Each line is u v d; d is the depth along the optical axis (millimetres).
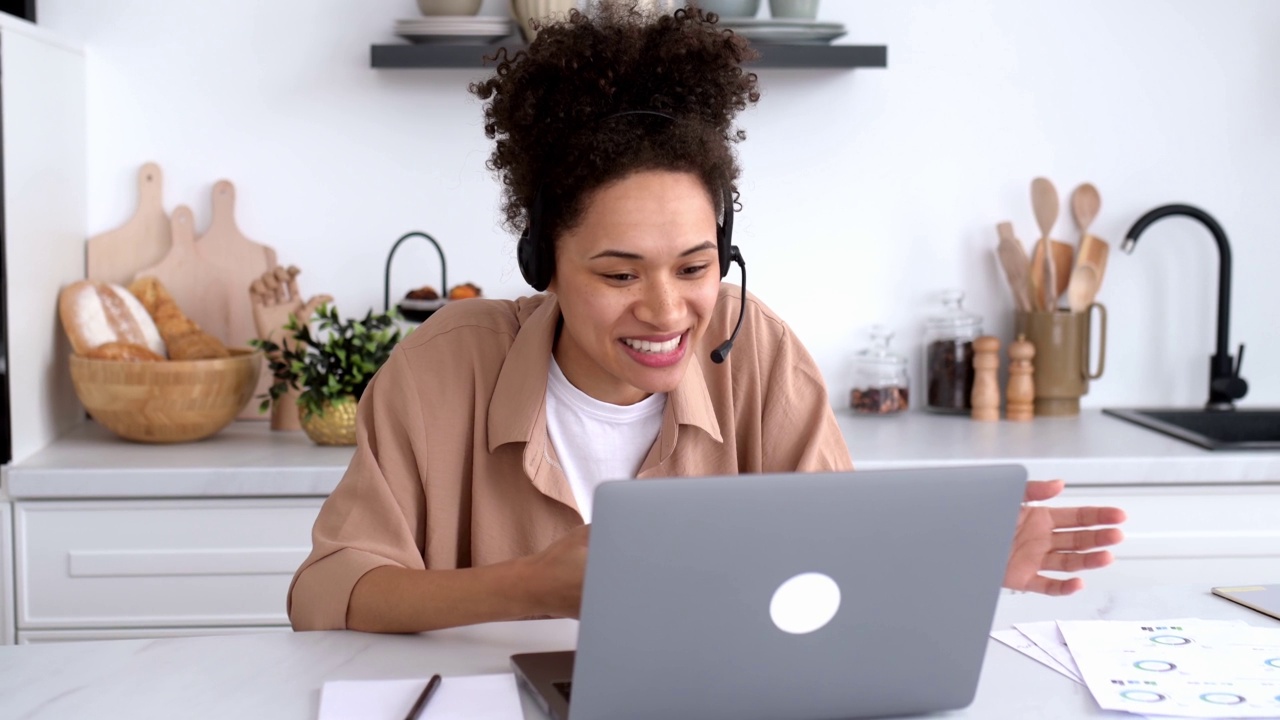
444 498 1371
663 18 1226
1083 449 2193
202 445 2297
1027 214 2637
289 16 2525
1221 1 2617
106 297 2361
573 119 1173
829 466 1462
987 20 2600
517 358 1358
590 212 1150
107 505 2088
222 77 2533
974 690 998
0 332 2078
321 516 1339
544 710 997
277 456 2188
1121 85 2625
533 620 1255
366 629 1205
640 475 1376
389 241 2574
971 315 2600
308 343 2270
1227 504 2162
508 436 1336
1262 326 2693
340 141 2553
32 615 2102
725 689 937
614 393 1353
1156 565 2166
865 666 961
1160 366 2697
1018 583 1168
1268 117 2643
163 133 2535
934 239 2639
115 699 1035
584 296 1181
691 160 1154
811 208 2619
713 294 1192
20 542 2086
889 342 2658
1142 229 2541
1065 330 2549
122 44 2514
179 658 1133
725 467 1429
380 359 2260
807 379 1480
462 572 1179
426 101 2551
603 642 897
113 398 2230
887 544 924
